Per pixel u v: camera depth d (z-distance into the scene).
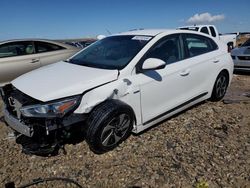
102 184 3.05
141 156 3.53
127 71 3.63
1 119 4.06
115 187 3.00
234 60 8.90
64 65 4.12
